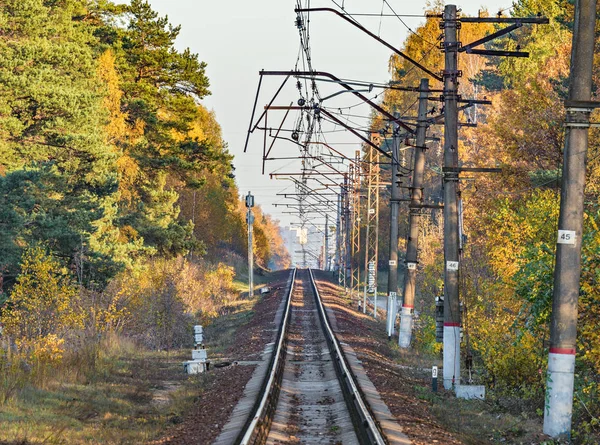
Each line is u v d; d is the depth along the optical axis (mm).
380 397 56406
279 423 47875
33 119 104812
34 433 41094
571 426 48562
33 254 78125
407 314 103625
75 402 52719
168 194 157875
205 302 150375
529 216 71125
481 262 85938
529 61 139125
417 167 99625
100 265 97938
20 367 59125
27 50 99188
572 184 46656
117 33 154625
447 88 69312
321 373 74000
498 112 135625
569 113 46656
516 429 48812
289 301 155875
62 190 98750
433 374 66562
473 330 74000
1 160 96688
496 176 104500
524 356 63156
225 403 54344
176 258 153875
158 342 96375
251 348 91812
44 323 74000
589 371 55000
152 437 44156
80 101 104812
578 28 46562
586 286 49719
